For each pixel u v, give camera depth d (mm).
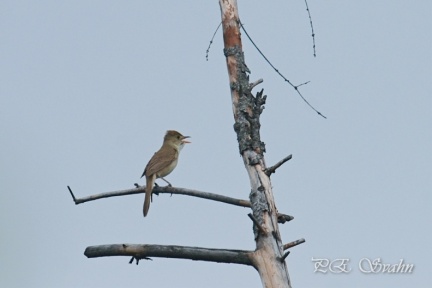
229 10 13281
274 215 11844
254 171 12156
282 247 11617
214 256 11500
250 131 12508
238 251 11508
